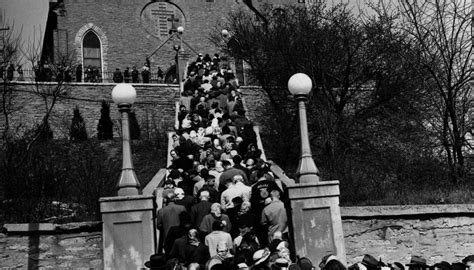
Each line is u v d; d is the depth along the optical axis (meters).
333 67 32.62
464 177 24.23
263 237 16.45
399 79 30.31
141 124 40.81
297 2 53.94
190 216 16.48
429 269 13.30
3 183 21.12
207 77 34.81
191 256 14.88
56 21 51.03
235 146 22.67
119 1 52.41
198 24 53.59
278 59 34.56
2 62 41.19
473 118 26.09
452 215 18.77
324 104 31.25
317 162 28.00
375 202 21.19
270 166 22.44
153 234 16.36
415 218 18.66
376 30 32.16
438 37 27.14
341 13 33.97
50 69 40.66
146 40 52.44
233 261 13.97
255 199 16.56
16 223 18.58
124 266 16.12
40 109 39.25
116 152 34.84
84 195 21.44
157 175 22.39
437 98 26.77
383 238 18.45
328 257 13.26
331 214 16.48
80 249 17.94
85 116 40.19
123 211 16.33
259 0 54.38
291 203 16.50
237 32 38.50
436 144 25.55
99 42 51.69
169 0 53.41
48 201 20.94
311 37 33.19
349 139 29.66
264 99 36.66
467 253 18.61
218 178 19.81
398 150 26.80
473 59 26.62
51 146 30.52
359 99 32.19
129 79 46.16
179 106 32.84
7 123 35.25
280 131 32.09
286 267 13.12
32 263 17.69
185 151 22.33
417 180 24.17
